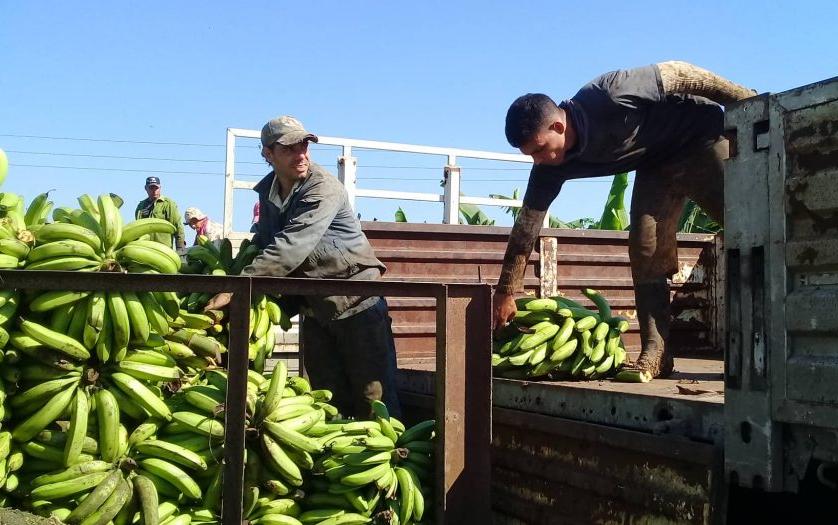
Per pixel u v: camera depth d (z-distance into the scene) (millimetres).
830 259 2529
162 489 3270
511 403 4027
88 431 3256
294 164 4309
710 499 2855
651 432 3225
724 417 2865
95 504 2980
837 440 2525
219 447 3357
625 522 3209
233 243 6883
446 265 5910
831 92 2562
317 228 4219
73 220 3529
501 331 4566
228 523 3068
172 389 3523
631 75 3977
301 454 3430
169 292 3277
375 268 4625
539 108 3900
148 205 10211
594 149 4035
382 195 7578
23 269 3047
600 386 3777
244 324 3109
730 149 2943
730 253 2912
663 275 4453
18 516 2824
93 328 3127
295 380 4246
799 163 2664
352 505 3471
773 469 2682
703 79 4043
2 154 3619
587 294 4758
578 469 3479
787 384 2648
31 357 3172
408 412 4848
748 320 2812
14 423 3178
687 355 6297
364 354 4535
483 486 3562
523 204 4430
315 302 4484
